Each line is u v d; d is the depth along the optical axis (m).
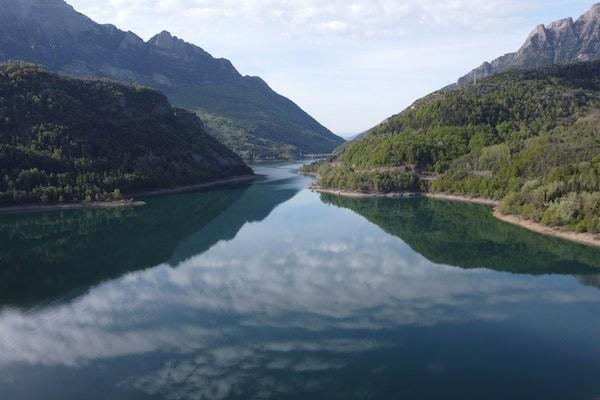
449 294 74.06
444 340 58.31
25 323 65.19
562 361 53.25
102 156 187.75
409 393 47.31
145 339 59.66
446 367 52.09
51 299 74.38
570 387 48.22
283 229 124.19
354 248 103.00
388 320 64.38
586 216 111.56
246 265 91.06
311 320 64.50
